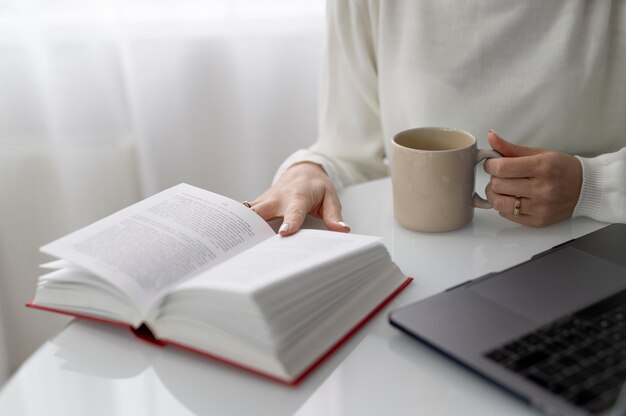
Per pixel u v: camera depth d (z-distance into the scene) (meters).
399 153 0.83
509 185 0.84
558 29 1.02
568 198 0.86
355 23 1.16
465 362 0.56
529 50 1.04
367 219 0.91
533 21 1.03
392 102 1.17
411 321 0.62
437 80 1.11
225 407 0.57
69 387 0.60
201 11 1.56
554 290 0.67
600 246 0.76
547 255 0.74
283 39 1.61
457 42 1.08
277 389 0.58
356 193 1.00
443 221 0.85
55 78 1.55
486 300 0.65
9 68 1.54
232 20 1.57
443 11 1.07
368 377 0.59
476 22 1.05
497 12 1.04
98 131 1.62
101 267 0.67
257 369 0.59
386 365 0.61
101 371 0.62
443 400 0.56
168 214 0.78
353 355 0.62
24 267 1.71
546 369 0.54
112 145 1.63
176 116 1.65
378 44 1.15
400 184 0.85
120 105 1.62
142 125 1.63
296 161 1.05
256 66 1.63
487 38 1.05
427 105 1.12
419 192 0.84
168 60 1.59
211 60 1.61
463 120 1.11
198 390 0.59
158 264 0.68
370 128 1.24
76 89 1.57
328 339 0.63
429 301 0.66
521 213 0.85
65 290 0.70
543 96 1.05
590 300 0.65
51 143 1.61
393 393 0.57
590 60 1.01
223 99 1.65
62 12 1.51
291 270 0.62
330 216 0.86
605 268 0.71
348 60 1.20
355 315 0.67
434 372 0.60
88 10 1.52
